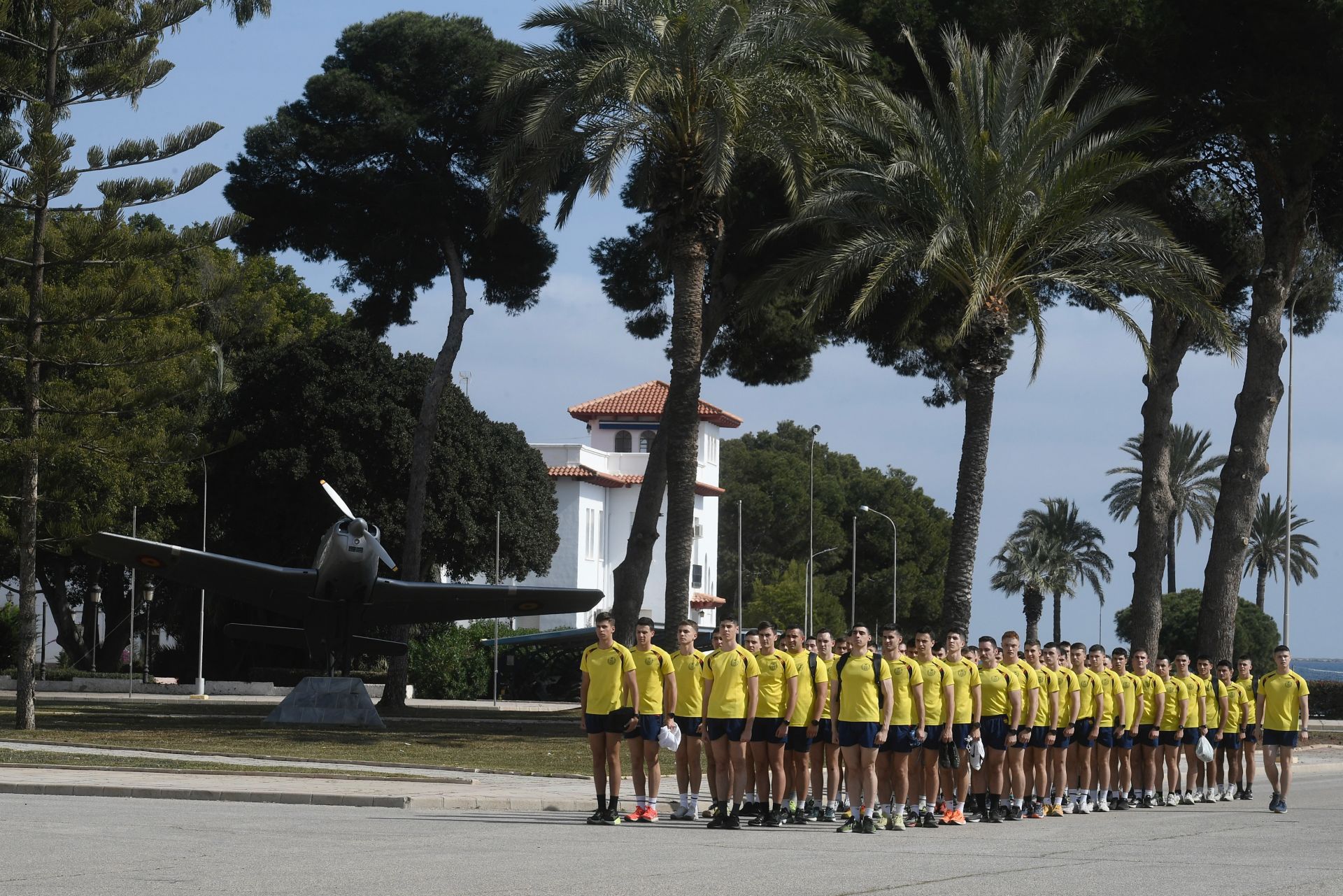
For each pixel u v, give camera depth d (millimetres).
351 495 62094
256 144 46188
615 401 95500
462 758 28969
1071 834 17172
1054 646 21359
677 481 34500
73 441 35562
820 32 33062
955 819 19000
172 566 40281
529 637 64250
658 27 31688
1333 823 19438
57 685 65812
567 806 20000
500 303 49719
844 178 35000
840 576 117438
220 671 72938
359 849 13625
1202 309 32844
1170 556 105000
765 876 11992
